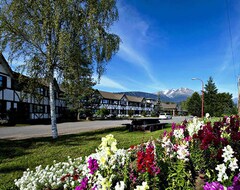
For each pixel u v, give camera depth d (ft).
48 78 39.29
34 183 13.44
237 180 7.47
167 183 11.30
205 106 130.31
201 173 12.89
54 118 40.55
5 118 76.28
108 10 41.78
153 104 306.55
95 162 10.40
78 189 9.95
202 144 12.87
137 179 11.59
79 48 39.42
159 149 13.82
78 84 42.78
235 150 13.87
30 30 36.11
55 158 24.54
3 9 35.91
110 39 42.78
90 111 137.49
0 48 36.83
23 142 35.35
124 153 14.99
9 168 20.65
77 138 39.78
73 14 37.99
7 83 83.20
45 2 35.68
